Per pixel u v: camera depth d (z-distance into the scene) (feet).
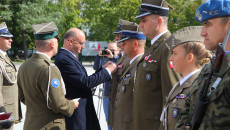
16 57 102.63
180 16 86.12
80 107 9.39
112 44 14.99
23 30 92.27
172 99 6.03
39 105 8.05
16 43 100.63
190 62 5.62
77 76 9.17
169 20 88.33
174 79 6.96
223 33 4.06
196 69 5.66
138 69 8.41
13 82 13.34
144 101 7.93
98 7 103.14
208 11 4.14
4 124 7.15
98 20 108.68
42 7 92.48
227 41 3.90
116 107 10.59
